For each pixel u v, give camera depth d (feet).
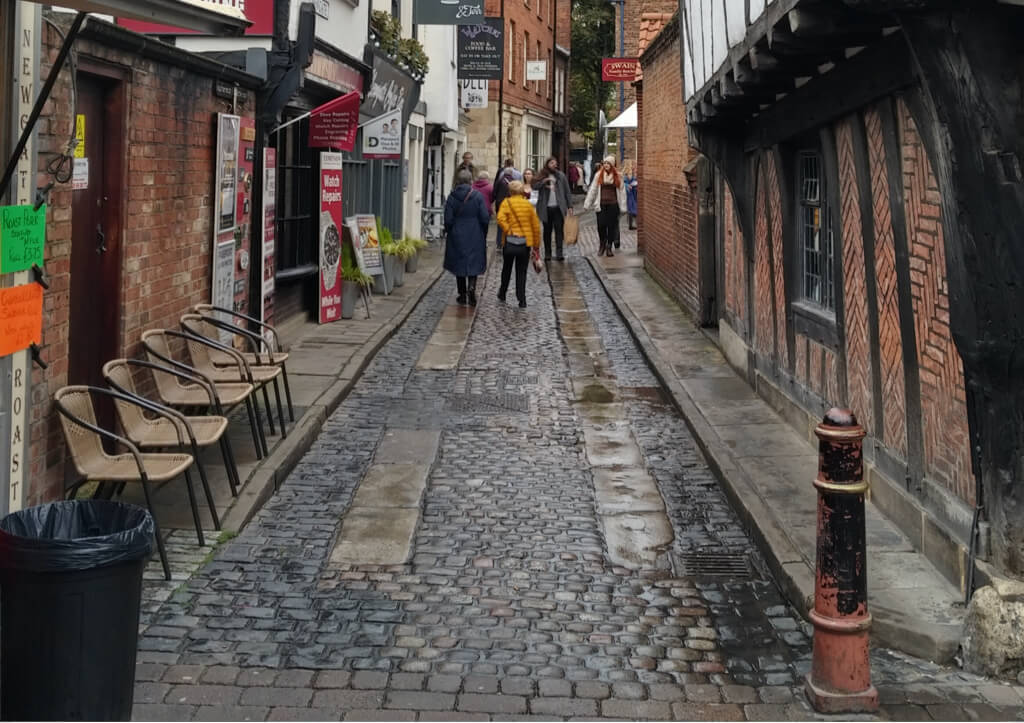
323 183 46.34
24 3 18.49
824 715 15.03
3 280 18.43
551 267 75.66
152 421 23.70
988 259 15.75
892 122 20.77
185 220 29.60
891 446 22.22
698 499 25.40
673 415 33.65
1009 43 14.97
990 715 15.03
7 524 14.01
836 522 15.06
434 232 94.22
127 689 13.53
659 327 47.91
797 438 29.14
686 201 50.65
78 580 12.89
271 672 16.10
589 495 25.66
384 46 60.90
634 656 17.07
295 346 41.60
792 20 18.85
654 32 73.10
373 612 18.56
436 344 45.14
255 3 37.78
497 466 27.94
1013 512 16.76
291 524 22.97
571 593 19.72
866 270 23.12
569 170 188.44
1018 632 16.15
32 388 19.83
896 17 15.33
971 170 15.48
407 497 25.05
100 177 24.63
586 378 39.24
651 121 67.05
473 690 15.67
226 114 32.32
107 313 25.02
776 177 31.53
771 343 32.99
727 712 15.12
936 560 19.30
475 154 123.75
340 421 32.09
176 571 19.94
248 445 27.68
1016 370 16.21
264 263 38.40
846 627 14.97
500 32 95.81
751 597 19.66
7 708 13.10
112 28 22.68
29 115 18.88
